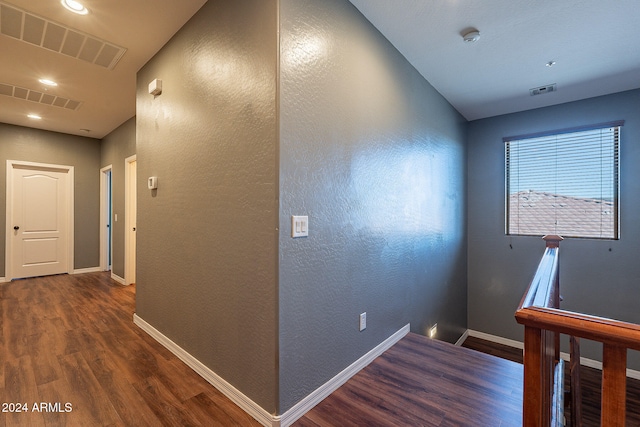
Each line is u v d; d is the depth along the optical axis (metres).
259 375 1.68
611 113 3.56
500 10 2.21
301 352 1.73
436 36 2.51
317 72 1.84
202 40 2.13
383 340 2.49
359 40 2.21
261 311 1.67
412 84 2.95
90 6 2.11
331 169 1.94
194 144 2.21
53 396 1.86
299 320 1.72
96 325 3.00
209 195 2.05
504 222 4.26
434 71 3.08
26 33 2.43
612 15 2.24
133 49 2.66
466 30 2.44
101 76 3.16
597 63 2.92
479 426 1.61
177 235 2.40
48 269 5.28
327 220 1.91
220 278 1.96
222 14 1.96
